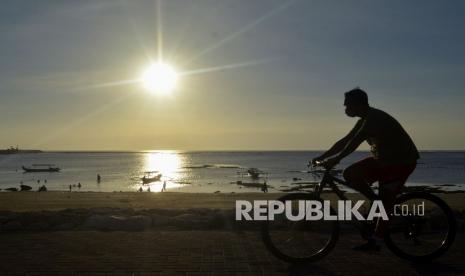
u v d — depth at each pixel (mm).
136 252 5801
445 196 23672
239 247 6070
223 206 20656
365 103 5555
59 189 67188
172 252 5805
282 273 4973
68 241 6414
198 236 6734
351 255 5711
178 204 21781
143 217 7555
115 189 67312
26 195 30703
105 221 7426
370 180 5602
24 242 6348
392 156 5363
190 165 187875
